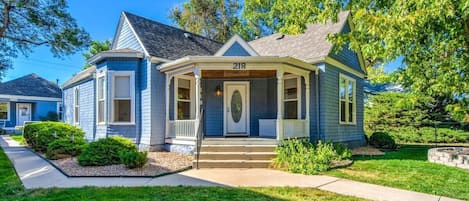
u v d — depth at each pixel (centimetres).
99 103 1259
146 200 508
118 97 1198
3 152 1148
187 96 1246
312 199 522
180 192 564
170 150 1117
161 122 1155
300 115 1180
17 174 753
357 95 1488
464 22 463
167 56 1202
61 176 727
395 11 509
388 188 604
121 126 1184
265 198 524
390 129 1861
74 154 1001
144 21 1323
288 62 1013
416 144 1634
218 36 2748
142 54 1180
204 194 549
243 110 1277
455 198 535
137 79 1186
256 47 1523
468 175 718
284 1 1004
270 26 2384
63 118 1970
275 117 1253
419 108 1836
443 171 764
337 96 1257
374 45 555
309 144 1005
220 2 2734
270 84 1273
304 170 764
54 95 2600
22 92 2419
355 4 654
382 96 1969
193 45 1403
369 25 518
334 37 648
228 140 983
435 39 510
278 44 1439
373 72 1714
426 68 544
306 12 809
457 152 911
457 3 434
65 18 1817
